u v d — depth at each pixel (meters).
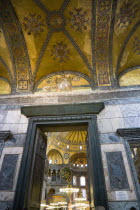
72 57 6.97
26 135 5.55
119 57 6.78
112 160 4.86
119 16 5.76
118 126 5.51
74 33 6.35
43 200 16.92
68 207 22.39
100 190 4.34
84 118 5.80
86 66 7.05
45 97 6.68
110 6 5.52
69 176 19.38
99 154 4.94
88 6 5.56
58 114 5.93
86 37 6.42
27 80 7.10
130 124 5.51
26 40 6.45
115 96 6.36
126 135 5.19
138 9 5.51
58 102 6.45
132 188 4.36
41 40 6.51
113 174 4.62
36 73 7.12
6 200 4.40
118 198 4.24
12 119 6.08
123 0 5.31
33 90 6.95
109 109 6.00
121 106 6.03
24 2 5.44
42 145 6.14
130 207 4.07
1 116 6.19
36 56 6.88
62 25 6.13
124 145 5.07
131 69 7.03
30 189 4.72
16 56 6.82
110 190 4.39
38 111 6.03
